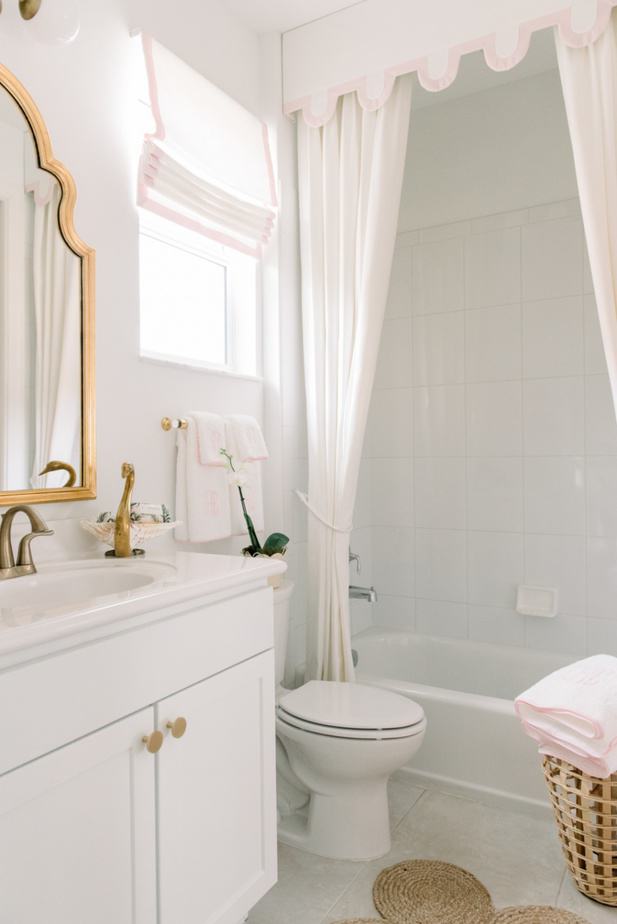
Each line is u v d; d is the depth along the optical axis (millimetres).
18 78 1591
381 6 2297
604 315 1922
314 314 2449
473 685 2910
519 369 2883
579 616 2770
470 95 2973
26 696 984
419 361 3115
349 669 2359
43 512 1629
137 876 1182
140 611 1174
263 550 2172
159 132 1916
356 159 2387
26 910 990
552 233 2797
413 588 3139
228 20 2361
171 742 1257
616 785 1651
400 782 2318
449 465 3049
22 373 1573
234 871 1438
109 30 1855
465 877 1794
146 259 2145
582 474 2758
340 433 2389
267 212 2418
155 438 1982
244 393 2398
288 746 2010
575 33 1969
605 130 1931
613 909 1665
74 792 1067
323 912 1663
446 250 3039
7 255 1546
